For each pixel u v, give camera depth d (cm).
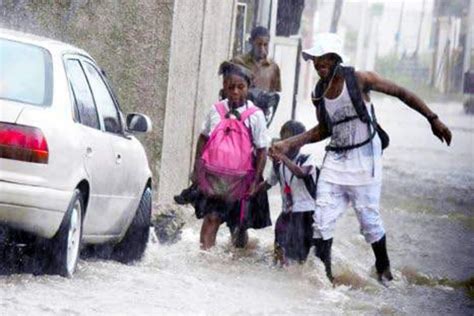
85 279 1672
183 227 2380
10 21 2600
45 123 1595
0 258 1656
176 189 2747
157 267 1933
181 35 2666
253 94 2434
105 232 1836
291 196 2083
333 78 1962
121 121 1938
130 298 1581
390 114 8031
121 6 2577
